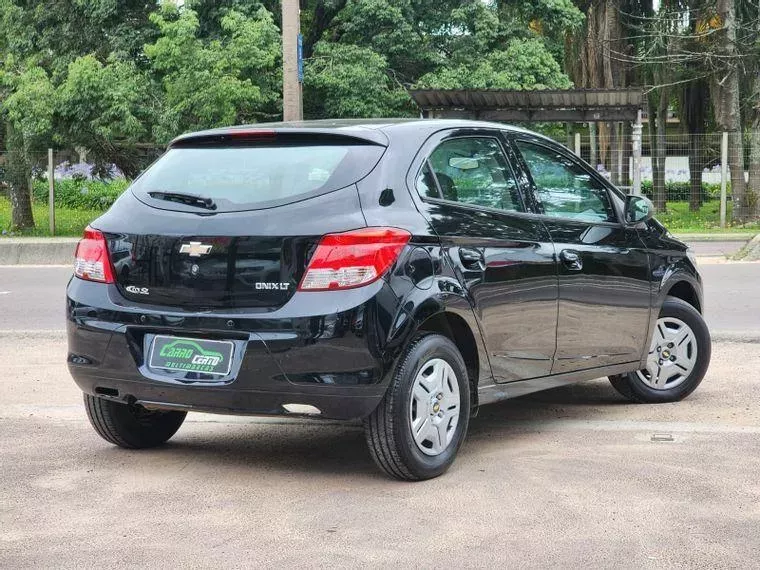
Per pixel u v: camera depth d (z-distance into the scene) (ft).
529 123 73.31
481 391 17.33
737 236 66.49
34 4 81.61
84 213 79.71
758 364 26.07
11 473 16.74
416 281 15.55
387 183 15.80
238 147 16.75
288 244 15.20
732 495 15.11
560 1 83.82
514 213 18.17
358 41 82.69
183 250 15.89
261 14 72.95
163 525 14.01
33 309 37.83
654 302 21.30
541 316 18.31
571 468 16.71
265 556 12.72
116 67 72.59
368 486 15.84
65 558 12.73
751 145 87.66
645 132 173.06
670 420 20.34
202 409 15.79
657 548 12.85
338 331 14.87
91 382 16.71
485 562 12.41
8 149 75.51
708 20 91.86
